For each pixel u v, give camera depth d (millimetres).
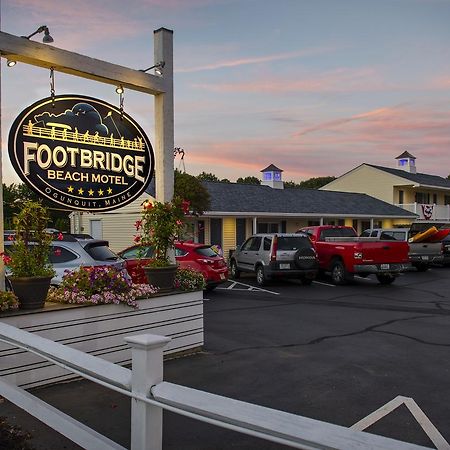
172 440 4129
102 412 4746
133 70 6816
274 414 2129
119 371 2852
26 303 5438
